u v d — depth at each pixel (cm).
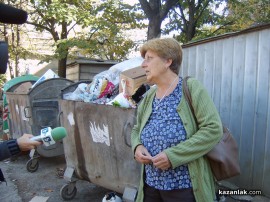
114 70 416
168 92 206
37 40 1280
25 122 560
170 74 208
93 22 859
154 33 618
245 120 393
